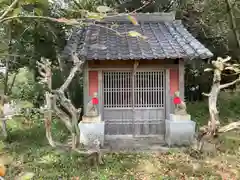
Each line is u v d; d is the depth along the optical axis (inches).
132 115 381.1
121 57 333.4
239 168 285.6
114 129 381.4
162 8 603.8
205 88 608.7
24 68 502.6
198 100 623.8
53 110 272.8
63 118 281.7
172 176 267.6
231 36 530.6
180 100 352.8
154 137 380.2
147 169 283.7
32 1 121.1
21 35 385.1
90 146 339.9
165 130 374.0
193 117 486.6
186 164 295.0
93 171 279.6
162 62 371.2
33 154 318.0
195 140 361.1
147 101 380.8
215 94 314.0
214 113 310.0
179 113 352.8
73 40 381.1
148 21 440.1
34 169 279.7
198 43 364.5
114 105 380.2
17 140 366.0
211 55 333.7
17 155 312.0
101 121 356.2
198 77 600.7
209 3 540.7
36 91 474.3
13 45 395.9
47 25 407.5
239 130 388.8
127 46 364.8
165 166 290.8
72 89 512.4
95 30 414.0
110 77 376.5
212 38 574.9
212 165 293.0
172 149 336.8
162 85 378.9
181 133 346.0
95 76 370.9
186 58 342.0
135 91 379.2
